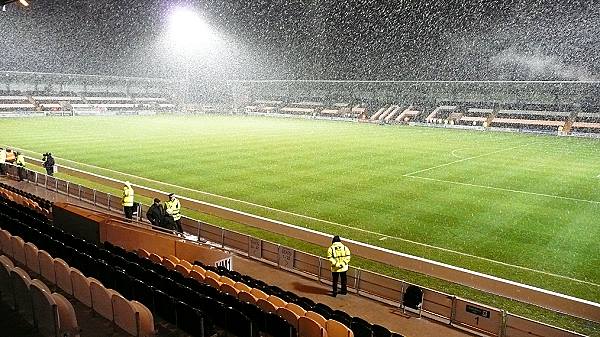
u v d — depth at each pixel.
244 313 8.38
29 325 7.64
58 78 78.69
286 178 25.81
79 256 9.94
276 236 16.91
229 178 25.78
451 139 46.12
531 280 13.05
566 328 10.70
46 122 57.53
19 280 7.80
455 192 22.81
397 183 24.75
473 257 14.59
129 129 50.53
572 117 59.25
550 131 54.12
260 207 20.22
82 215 13.16
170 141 40.59
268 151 35.50
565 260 14.38
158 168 28.48
